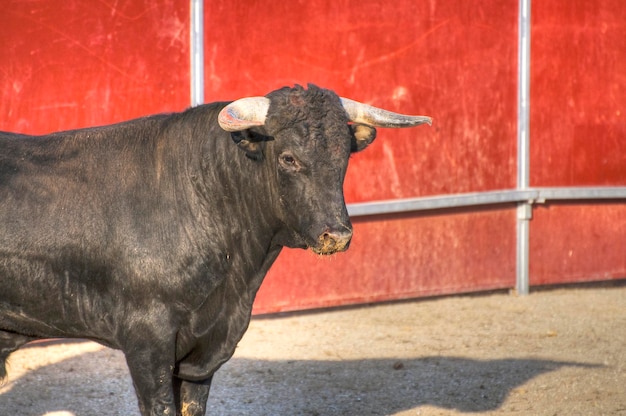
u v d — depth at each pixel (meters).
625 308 19.16
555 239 20.70
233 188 9.77
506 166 20.03
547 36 20.22
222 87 16.80
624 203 21.19
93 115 15.52
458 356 15.46
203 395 10.30
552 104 20.34
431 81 18.95
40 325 9.71
